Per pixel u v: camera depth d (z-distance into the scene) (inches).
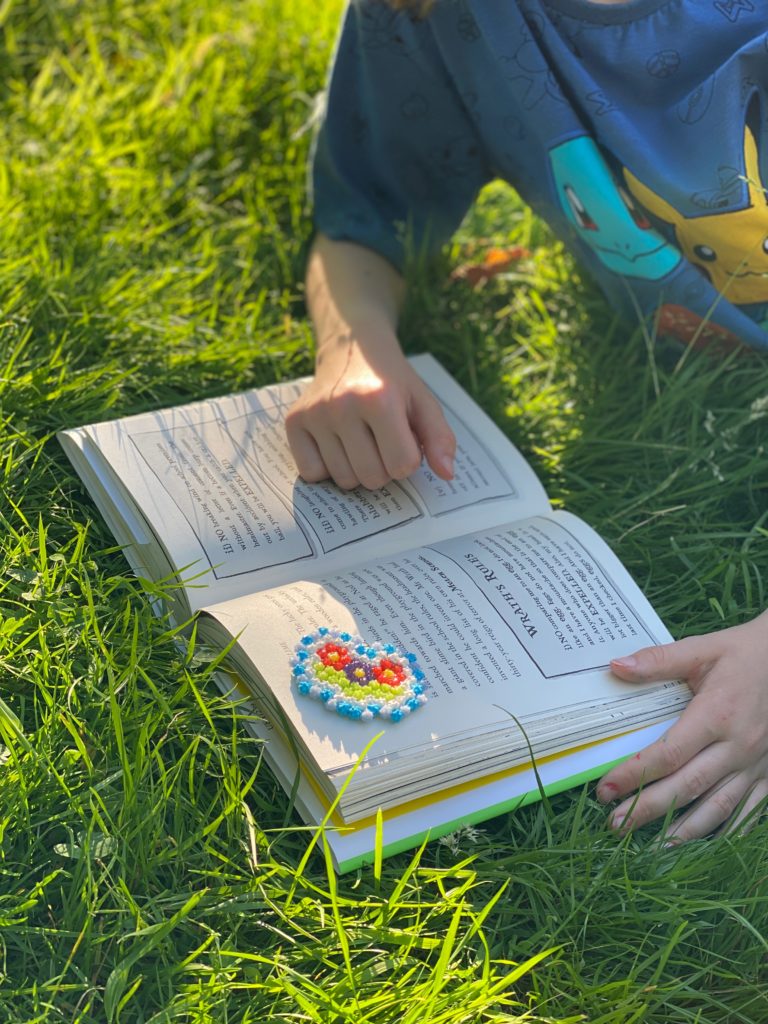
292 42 40.9
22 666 24.7
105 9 42.5
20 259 32.5
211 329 33.2
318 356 30.3
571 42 28.2
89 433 27.8
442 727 23.0
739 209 28.0
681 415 30.9
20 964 21.6
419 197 33.8
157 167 37.9
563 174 29.4
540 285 35.4
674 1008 21.6
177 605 25.8
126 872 22.1
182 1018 21.1
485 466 28.8
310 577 26.0
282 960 21.8
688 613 27.5
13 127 38.1
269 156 38.8
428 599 25.3
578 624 25.2
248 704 24.6
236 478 27.4
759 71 27.2
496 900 22.1
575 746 23.8
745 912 22.9
